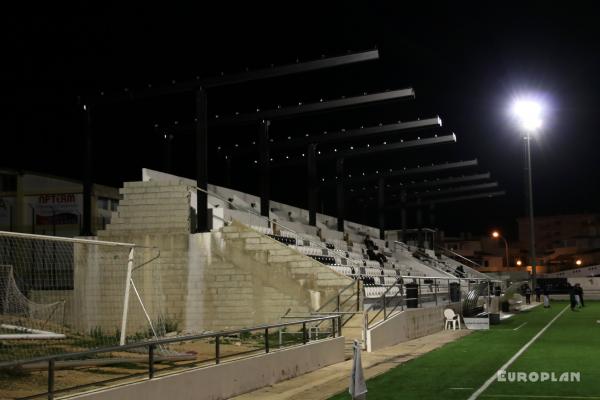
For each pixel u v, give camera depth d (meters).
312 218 40.16
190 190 27.42
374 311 25.11
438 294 35.09
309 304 25.14
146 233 26.92
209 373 12.75
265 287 25.67
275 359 15.41
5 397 11.18
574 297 44.38
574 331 27.92
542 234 117.06
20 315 19.19
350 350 21.38
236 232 26.27
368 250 44.16
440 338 26.09
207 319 26.05
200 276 26.31
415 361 18.73
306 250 31.41
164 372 12.22
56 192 43.97
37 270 23.42
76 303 25.03
